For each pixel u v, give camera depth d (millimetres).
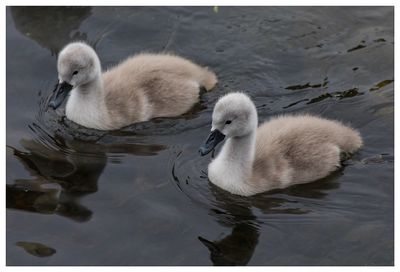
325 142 11117
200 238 9812
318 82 12898
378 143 11531
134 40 14000
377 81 12906
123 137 11828
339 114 12148
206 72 12844
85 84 11906
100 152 11453
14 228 9898
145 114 12172
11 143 11562
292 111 12211
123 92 12133
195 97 12500
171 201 10438
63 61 11578
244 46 13742
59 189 10609
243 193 10672
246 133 10531
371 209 10328
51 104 11531
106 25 14359
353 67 13242
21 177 10828
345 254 9555
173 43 13891
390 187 10719
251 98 12516
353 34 14047
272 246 9695
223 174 10766
